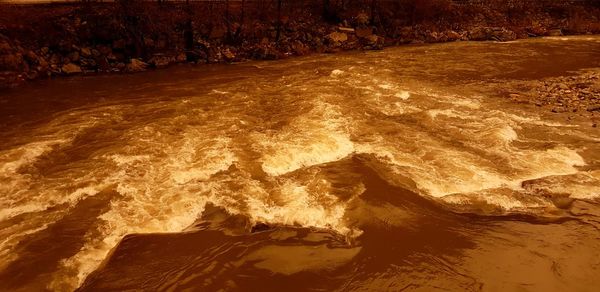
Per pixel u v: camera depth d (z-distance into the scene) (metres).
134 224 6.80
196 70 19.25
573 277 5.46
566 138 10.11
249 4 26.44
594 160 8.89
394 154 9.20
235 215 6.96
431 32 28.50
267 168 8.62
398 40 26.36
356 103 12.81
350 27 27.30
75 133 10.75
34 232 6.64
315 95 13.69
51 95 14.72
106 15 20.45
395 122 11.16
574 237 6.32
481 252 5.98
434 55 21.53
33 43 18.69
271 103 13.00
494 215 6.91
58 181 8.23
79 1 21.59
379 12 29.16
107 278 5.50
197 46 21.94
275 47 23.56
